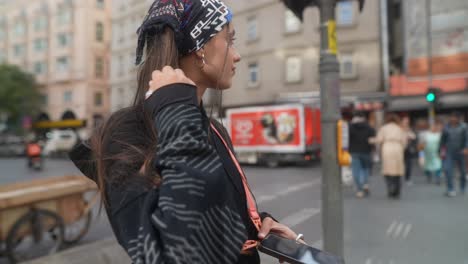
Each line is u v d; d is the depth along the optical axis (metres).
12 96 32.94
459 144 7.38
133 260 0.65
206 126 0.80
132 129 0.77
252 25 21.86
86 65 28.59
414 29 16.95
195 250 0.62
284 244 0.86
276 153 14.62
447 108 16.67
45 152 23.64
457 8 16.05
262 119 14.88
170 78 0.75
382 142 7.34
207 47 0.84
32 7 35.56
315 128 14.84
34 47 35.31
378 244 4.26
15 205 3.91
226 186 0.69
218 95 0.87
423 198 7.13
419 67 16.92
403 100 17.11
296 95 19.92
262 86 21.44
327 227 3.05
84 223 5.11
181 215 0.62
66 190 4.44
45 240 4.95
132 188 0.69
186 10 0.81
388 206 6.36
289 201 4.68
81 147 0.85
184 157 0.66
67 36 31.33
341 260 0.84
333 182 3.05
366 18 18.45
